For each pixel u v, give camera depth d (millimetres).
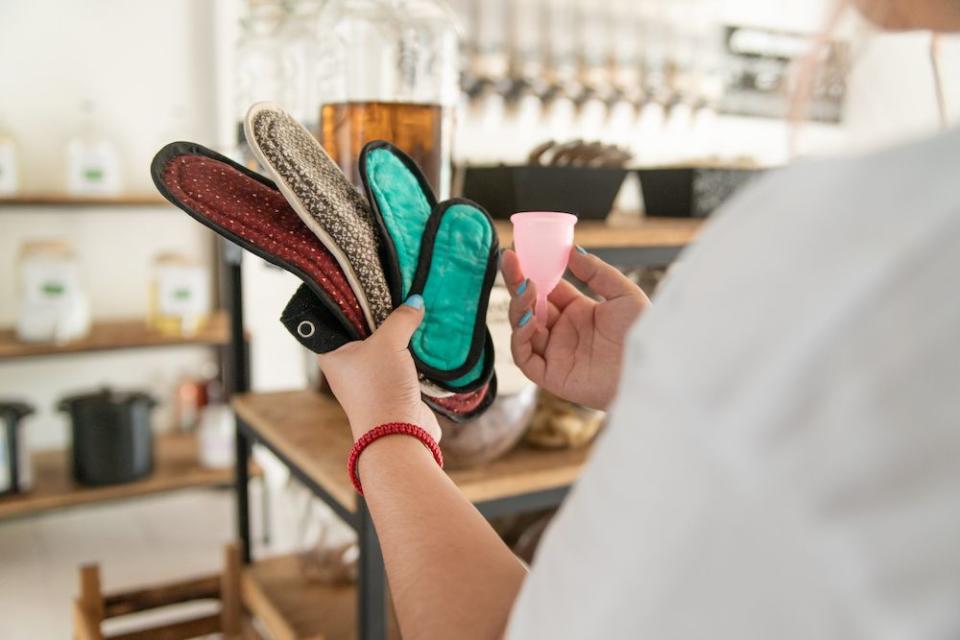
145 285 2760
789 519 272
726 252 316
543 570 366
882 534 259
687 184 1745
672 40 2625
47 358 2639
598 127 2559
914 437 259
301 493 1486
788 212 304
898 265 270
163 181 631
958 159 276
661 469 307
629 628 313
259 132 621
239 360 1537
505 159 2422
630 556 316
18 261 2383
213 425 2480
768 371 284
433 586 497
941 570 250
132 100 2633
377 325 655
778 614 279
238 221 637
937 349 260
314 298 658
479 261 740
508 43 2369
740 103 2801
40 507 2211
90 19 2539
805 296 285
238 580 1510
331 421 1363
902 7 433
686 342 311
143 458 2381
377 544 1040
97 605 1431
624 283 775
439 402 730
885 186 284
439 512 530
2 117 2471
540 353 801
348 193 697
